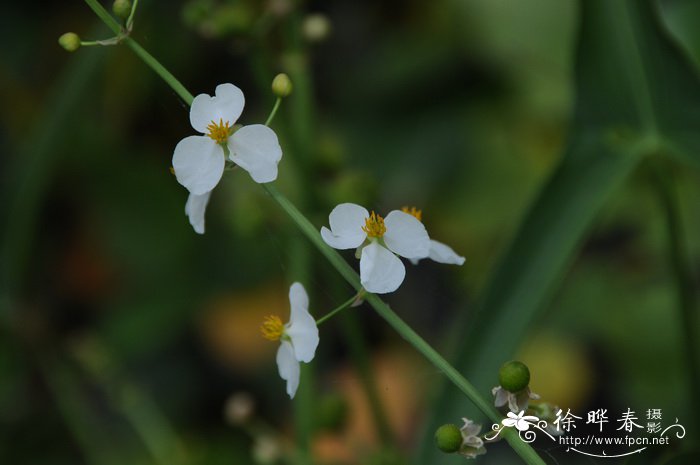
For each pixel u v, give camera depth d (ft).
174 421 3.32
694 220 3.14
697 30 2.80
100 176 3.48
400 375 3.22
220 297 3.43
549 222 2.33
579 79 2.37
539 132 3.46
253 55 2.47
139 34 3.11
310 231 2.01
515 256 2.31
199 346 3.45
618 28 2.36
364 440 2.99
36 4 3.69
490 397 2.26
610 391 3.07
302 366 2.40
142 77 3.33
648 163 2.40
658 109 2.36
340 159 2.51
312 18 2.46
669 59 2.34
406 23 3.75
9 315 2.95
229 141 2.02
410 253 2.01
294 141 2.45
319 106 3.72
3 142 3.59
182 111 2.23
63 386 3.07
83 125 3.45
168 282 3.41
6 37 3.66
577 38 2.37
